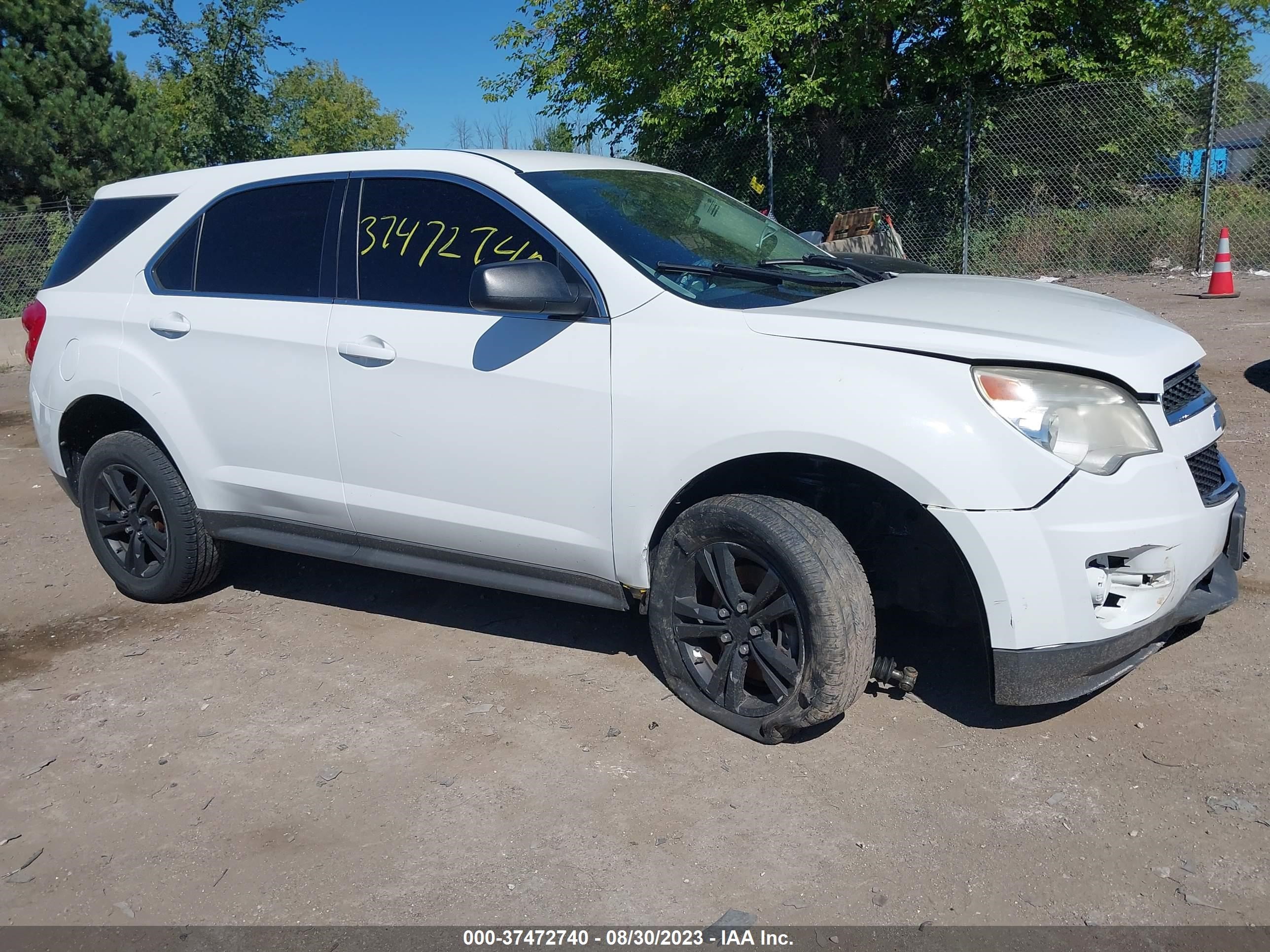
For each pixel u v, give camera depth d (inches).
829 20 528.7
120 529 183.0
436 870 107.9
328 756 131.3
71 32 733.3
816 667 118.7
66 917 104.1
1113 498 109.0
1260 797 111.0
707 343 122.7
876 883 102.3
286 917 102.2
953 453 109.5
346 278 151.1
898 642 154.3
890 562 131.9
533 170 145.2
